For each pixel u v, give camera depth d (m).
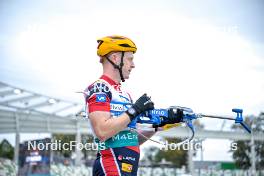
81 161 13.09
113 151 4.48
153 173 14.23
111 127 4.23
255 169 13.66
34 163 12.64
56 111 13.76
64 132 13.05
